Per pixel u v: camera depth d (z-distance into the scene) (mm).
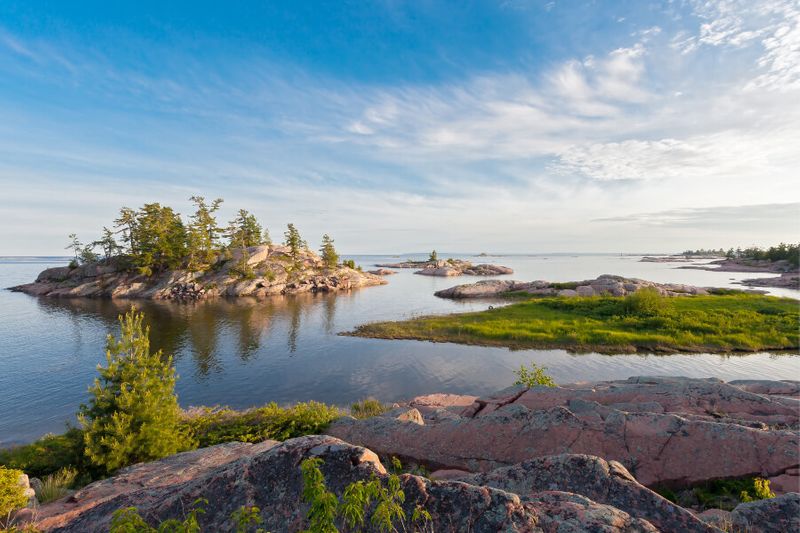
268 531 4836
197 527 4281
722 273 138250
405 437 10680
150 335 42938
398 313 57438
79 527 5602
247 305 67938
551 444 9195
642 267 191625
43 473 11844
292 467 5645
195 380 28016
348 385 26484
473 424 10273
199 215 90062
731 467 8047
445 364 30547
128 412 12234
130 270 86938
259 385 26844
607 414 10148
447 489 5031
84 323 50750
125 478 8805
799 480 7543
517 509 4645
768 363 28969
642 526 4336
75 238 95250
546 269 178750
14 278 133250
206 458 9867
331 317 54438
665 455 8484
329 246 111562
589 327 39656
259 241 112375
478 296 77125
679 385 13203
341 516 4875
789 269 127812
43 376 29234
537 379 18750
